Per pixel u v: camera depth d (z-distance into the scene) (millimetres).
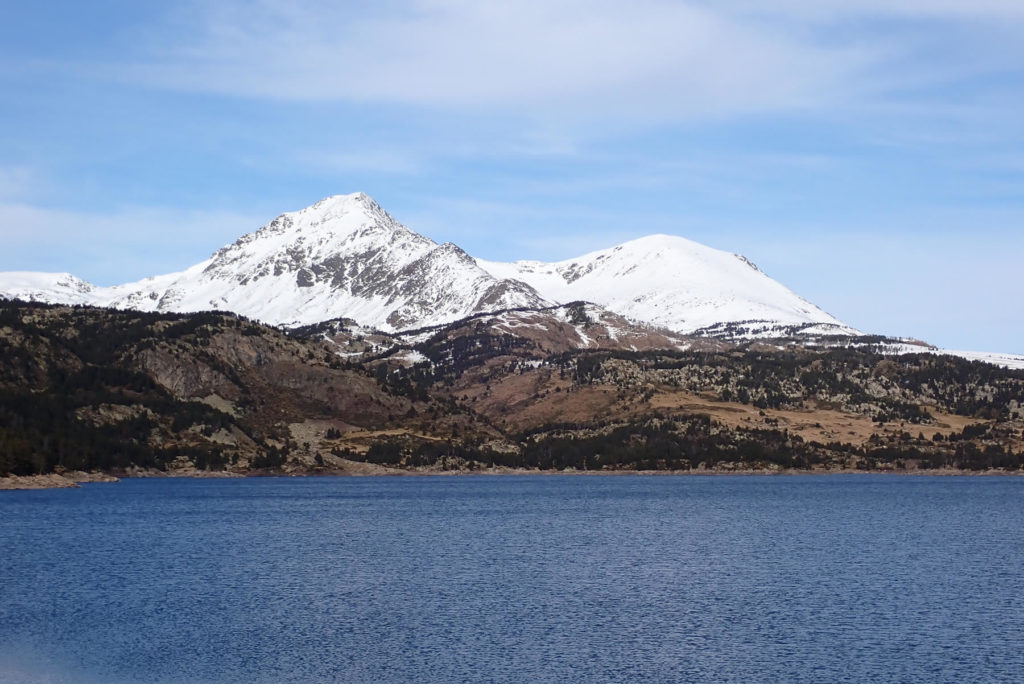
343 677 81312
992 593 118938
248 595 116500
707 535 185500
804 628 99062
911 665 85375
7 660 85688
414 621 102000
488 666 84625
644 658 87375
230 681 80188
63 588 120750
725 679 81188
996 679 81500
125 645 91125
